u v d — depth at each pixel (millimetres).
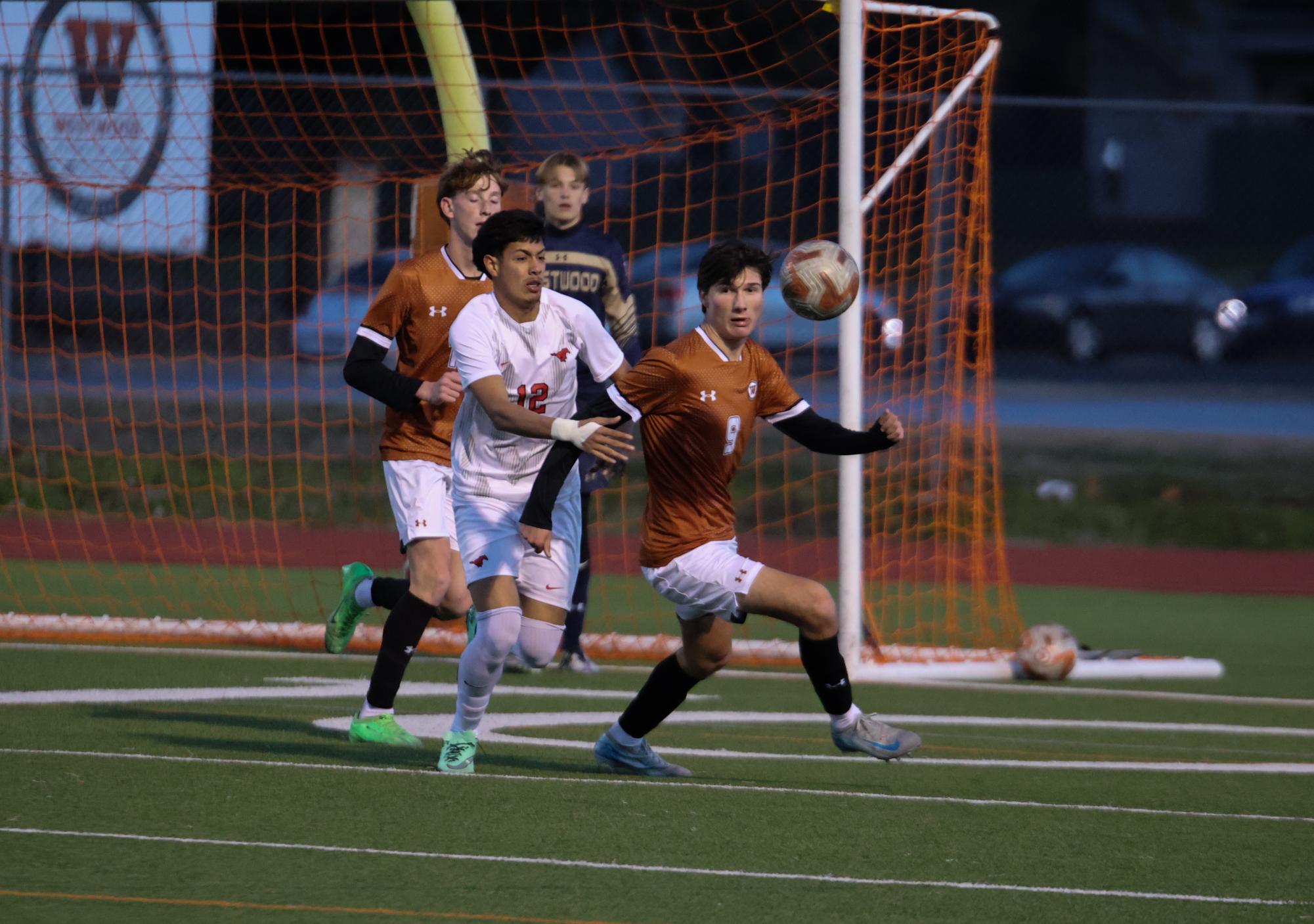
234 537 48125
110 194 47906
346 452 60000
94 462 55625
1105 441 68562
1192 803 21125
